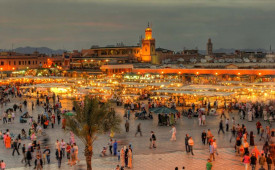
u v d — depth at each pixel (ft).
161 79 284.61
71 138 122.93
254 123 158.20
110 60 398.01
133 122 168.25
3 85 341.41
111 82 283.59
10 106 230.48
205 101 205.57
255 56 440.04
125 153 100.68
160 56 444.14
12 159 111.34
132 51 425.69
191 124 159.94
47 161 107.65
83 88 262.06
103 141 130.93
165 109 157.79
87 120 94.63
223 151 114.11
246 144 106.11
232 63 341.82
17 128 159.33
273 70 263.90
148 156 110.32
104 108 97.45
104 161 107.04
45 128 156.56
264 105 180.75
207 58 418.10
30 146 110.22
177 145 123.03
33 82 346.13
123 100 225.15
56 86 271.08
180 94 226.58
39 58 477.77
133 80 285.64
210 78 289.74
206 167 90.38
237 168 96.94
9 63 433.07
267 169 95.30
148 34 443.73
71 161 104.63
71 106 221.66
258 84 227.81
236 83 242.17
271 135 117.29
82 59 403.95
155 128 153.28
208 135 122.31
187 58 474.90
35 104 236.63
